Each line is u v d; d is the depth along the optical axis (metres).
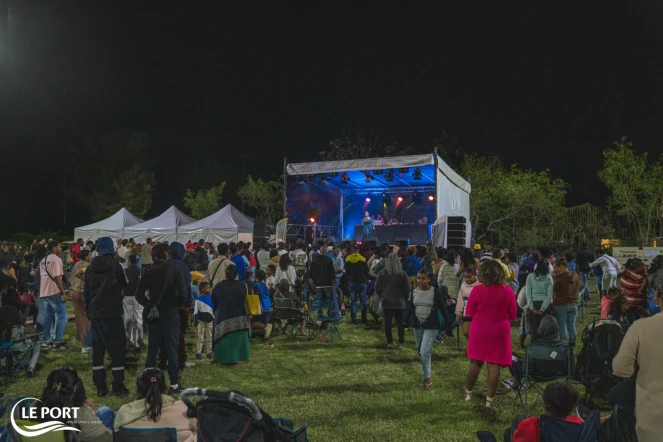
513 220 32.53
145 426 3.38
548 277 7.38
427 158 18.70
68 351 8.89
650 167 28.56
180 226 27.58
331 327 10.05
